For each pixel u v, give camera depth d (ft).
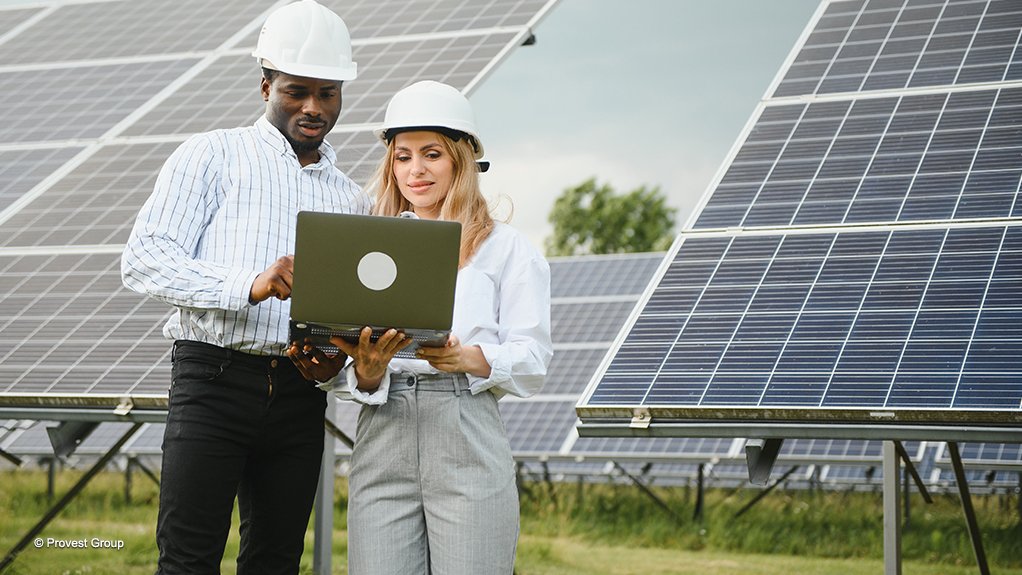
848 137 25.79
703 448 46.88
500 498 13.80
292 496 15.03
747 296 21.18
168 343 23.53
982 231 21.66
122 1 41.24
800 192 24.18
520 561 37.91
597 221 163.84
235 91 31.99
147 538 39.60
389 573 13.76
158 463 57.00
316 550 24.47
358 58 32.19
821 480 55.52
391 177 14.74
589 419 18.95
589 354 53.11
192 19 37.96
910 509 49.39
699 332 20.53
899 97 26.71
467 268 14.14
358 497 14.03
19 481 53.93
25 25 40.63
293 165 15.29
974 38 28.58
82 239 27.53
